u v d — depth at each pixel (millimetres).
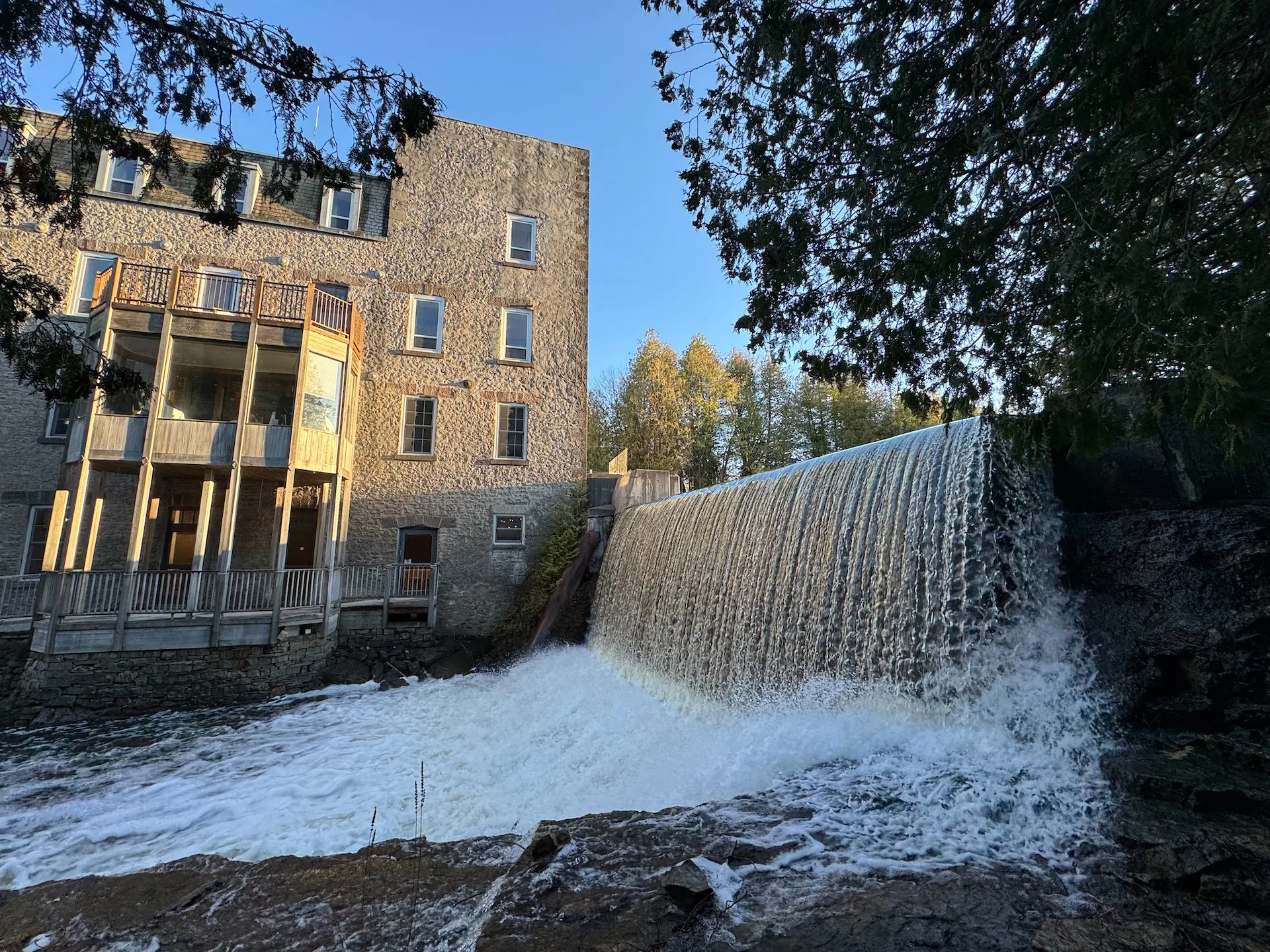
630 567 15547
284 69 4781
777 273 5902
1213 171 3945
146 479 13398
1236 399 3119
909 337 5281
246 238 18859
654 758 8133
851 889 3832
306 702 13203
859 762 6074
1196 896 3535
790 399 39406
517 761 9078
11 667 13266
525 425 20609
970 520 6770
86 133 4801
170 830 6965
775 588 9547
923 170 4719
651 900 3803
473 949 3410
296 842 6559
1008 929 3359
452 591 18781
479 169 21766
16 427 16047
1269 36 3000
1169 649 5410
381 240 20219
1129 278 3285
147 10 4312
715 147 5914
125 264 14430
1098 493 6688
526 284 21516
